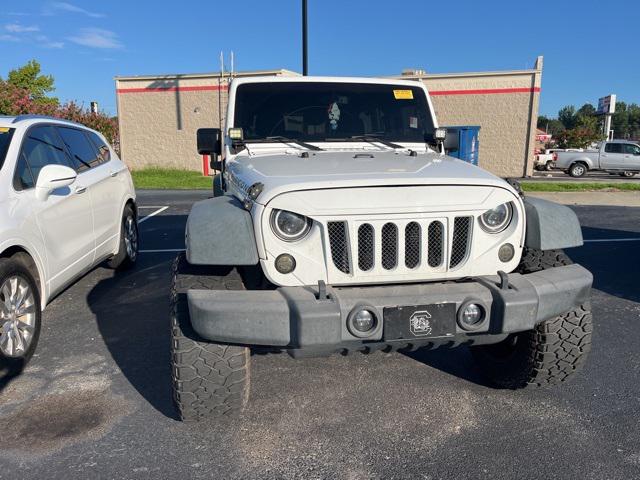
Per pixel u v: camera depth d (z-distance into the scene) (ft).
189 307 8.90
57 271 14.76
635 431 10.21
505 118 87.40
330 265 9.29
